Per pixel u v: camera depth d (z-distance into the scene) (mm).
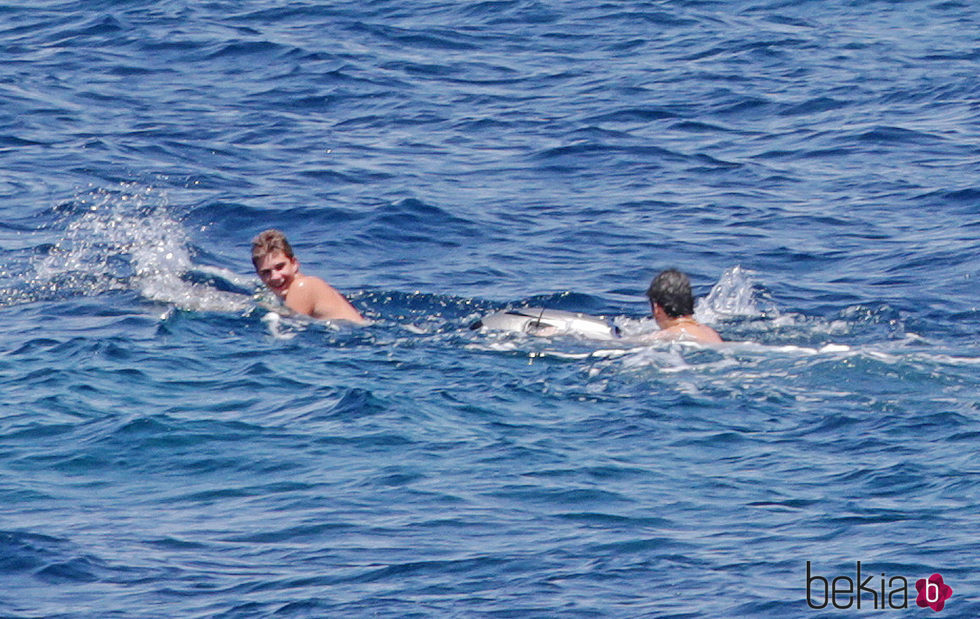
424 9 111938
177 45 99312
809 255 62500
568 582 31484
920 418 41625
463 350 48938
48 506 35688
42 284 56812
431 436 40344
